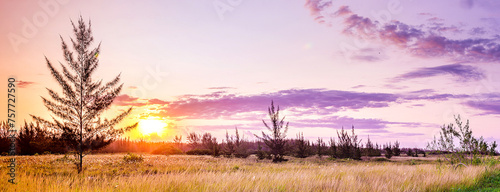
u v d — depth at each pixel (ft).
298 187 34.86
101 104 58.39
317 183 36.86
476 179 43.09
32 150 125.29
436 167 58.85
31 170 52.19
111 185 31.14
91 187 31.63
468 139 66.33
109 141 59.88
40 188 31.32
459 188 37.27
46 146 56.54
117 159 102.12
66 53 57.52
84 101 58.18
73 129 57.11
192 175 38.27
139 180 32.94
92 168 66.33
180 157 134.00
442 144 70.08
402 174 46.21
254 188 32.24
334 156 165.48
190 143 263.70
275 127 125.90
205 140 244.01
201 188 31.48
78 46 58.75
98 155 126.82
